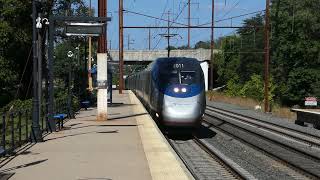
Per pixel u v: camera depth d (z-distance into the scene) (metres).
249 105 55.34
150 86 28.50
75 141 17.89
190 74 25.14
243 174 15.57
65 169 12.19
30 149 15.76
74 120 27.09
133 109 35.81
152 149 15.70
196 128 27.00
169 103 24.20
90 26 23.97
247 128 31.09
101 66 27.22
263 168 16.83
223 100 67.19
